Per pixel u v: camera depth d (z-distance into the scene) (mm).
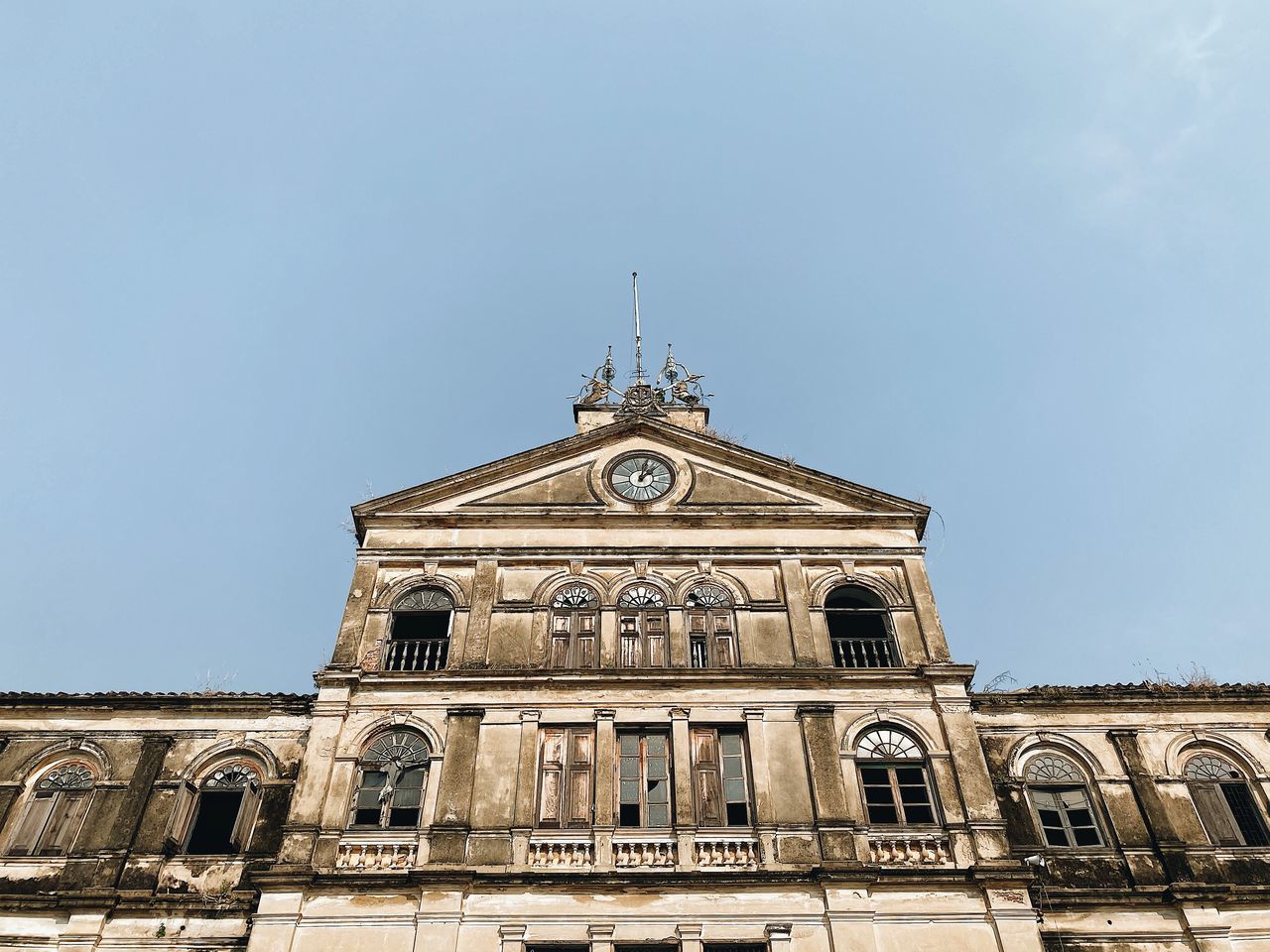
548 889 19500
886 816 20969
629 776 21438
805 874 19562
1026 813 21609
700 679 22547
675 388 32656
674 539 25453
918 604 24234
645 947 18969
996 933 19047
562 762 21516
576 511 25844
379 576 24688
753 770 21219
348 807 20875
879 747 21844
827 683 22594
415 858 20047
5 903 20125
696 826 20406
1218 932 19812
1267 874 20797
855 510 26156
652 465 27203
